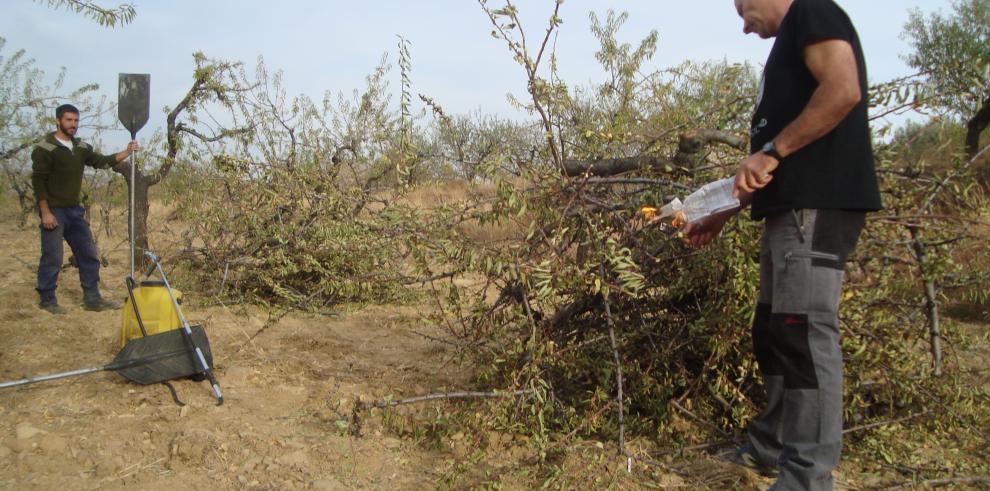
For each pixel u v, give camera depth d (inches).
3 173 464.1
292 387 174.6
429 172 203.9
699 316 141.4
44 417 148.7
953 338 150.9
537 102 135.4
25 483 120.0
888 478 127.9
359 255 259.8
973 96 134.7
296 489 120.6
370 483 123.3
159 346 171.5
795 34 104.3
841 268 106.6
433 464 130.5
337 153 305.9
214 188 303.4
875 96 137.9
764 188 109.0
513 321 151.5
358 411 140.5
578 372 144.6
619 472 122.0
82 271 261.9
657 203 135.1
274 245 282.8
